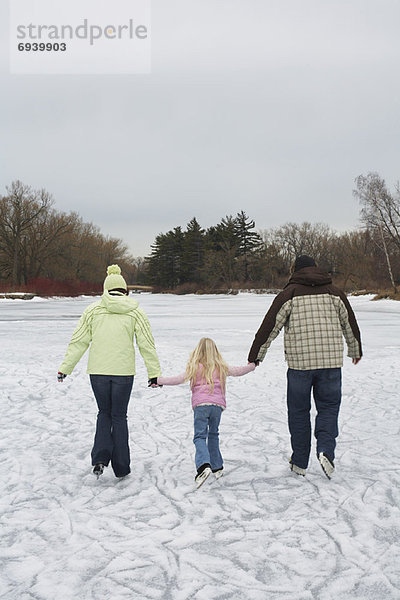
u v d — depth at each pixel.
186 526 3.47
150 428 6.04
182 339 16.58
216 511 3.71
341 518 3.59
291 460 4.48
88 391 8.28
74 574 2.88
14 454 5.12
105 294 4.48
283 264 107.12
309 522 3.52
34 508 3.81
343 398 7.62
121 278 4.64
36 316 30.55
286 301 4.28
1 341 16.14
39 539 3.31
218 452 4.39
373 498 3.94
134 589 2.73
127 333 4.37
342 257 93.38
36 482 4.35
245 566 2.96
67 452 5.19
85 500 3.95
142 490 4.15
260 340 4.35
